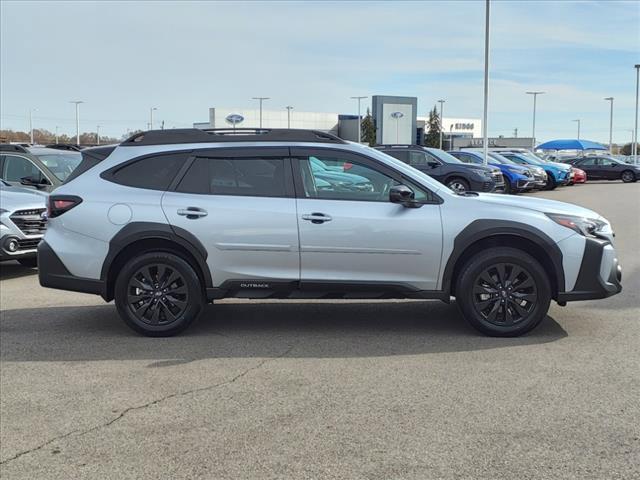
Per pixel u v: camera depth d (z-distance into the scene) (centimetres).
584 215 588
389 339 586
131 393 461
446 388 459
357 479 335
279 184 590
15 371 511
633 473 337
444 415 412
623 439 376
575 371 490
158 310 600
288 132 605
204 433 393
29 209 908
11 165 1133
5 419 418
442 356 533
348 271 582
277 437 385
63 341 593
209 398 448
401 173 588
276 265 585
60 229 601
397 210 577
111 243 589
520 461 351
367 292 587
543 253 578
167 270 597
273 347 566
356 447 371
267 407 431
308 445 374
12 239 884
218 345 575
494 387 459
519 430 389
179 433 394
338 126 8806
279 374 495
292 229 578
